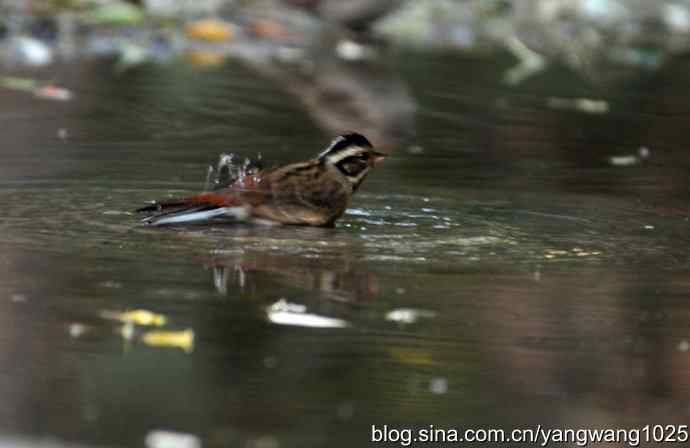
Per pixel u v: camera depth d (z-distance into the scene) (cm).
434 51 2653
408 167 1686
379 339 1030
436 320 1076
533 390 941
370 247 1285
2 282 1131
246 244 1281
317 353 998
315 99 2105
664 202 1539
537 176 1661
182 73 2262
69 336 1015
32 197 1434
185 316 1065
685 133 1977
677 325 1084
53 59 2305
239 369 959
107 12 2517
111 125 1847
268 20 2648
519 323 1080
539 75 2447
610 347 1027
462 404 919
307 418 881
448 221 1409
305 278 1176
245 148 1744
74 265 1190
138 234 1301
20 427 847
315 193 1355
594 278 1209
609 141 1900
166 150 1708
